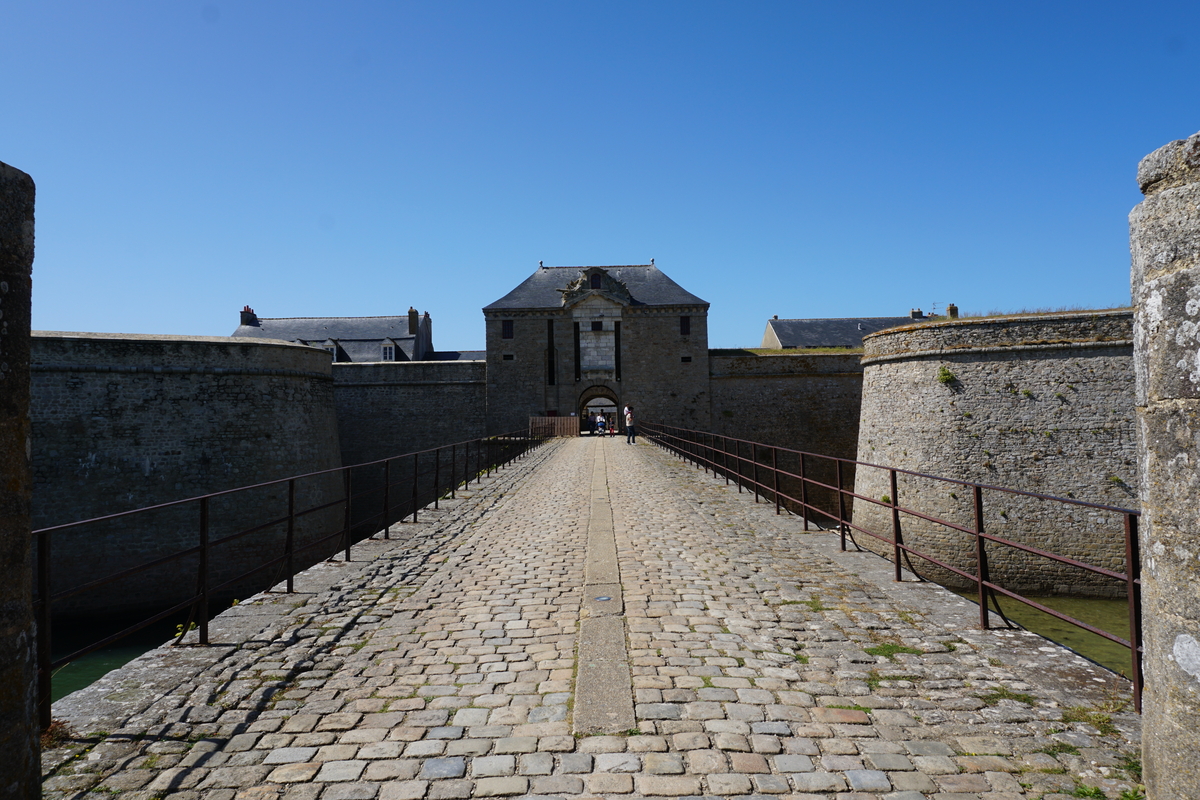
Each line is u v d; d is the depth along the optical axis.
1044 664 3.87
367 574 6.42
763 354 35.06
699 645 4.28
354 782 2.81
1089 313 16.00
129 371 17.59
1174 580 2.00
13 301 2.27
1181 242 1.97
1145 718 2.16
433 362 33.59
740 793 2.67
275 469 19.92
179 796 2.72
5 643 2.19
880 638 4.36
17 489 2.27
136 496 17.33
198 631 4.63
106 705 3.53
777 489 9.47
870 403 20.03
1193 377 1.93
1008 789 2.66
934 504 17.20
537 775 2.83
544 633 4.62
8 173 2.26
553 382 35.72
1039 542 15.76
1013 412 16.53
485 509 10.66
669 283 37.69
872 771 2.80
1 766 2.16
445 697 3.61
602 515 9.48
